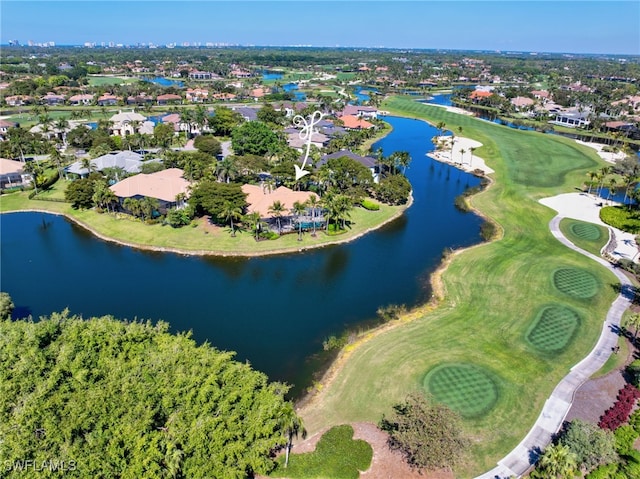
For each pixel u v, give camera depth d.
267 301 75.50
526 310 70.75
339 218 101.25
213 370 45.94
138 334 51.72
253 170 127.50
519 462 44.34
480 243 97.00
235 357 61.78
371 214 112.50
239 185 103.94
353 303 74.94
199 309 72.94
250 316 71.25
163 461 37.50
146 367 45.72
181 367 45.72
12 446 36.59
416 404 46.50
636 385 54.06
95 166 128.38
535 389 54.09
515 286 77.94
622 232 101.00
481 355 60.25
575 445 43.44
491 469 43.66
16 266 86.00
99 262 87.94
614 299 73.94
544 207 115.62
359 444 46.38
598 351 61.12
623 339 63.75
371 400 52.91
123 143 156.12
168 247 92.94
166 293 77.56
